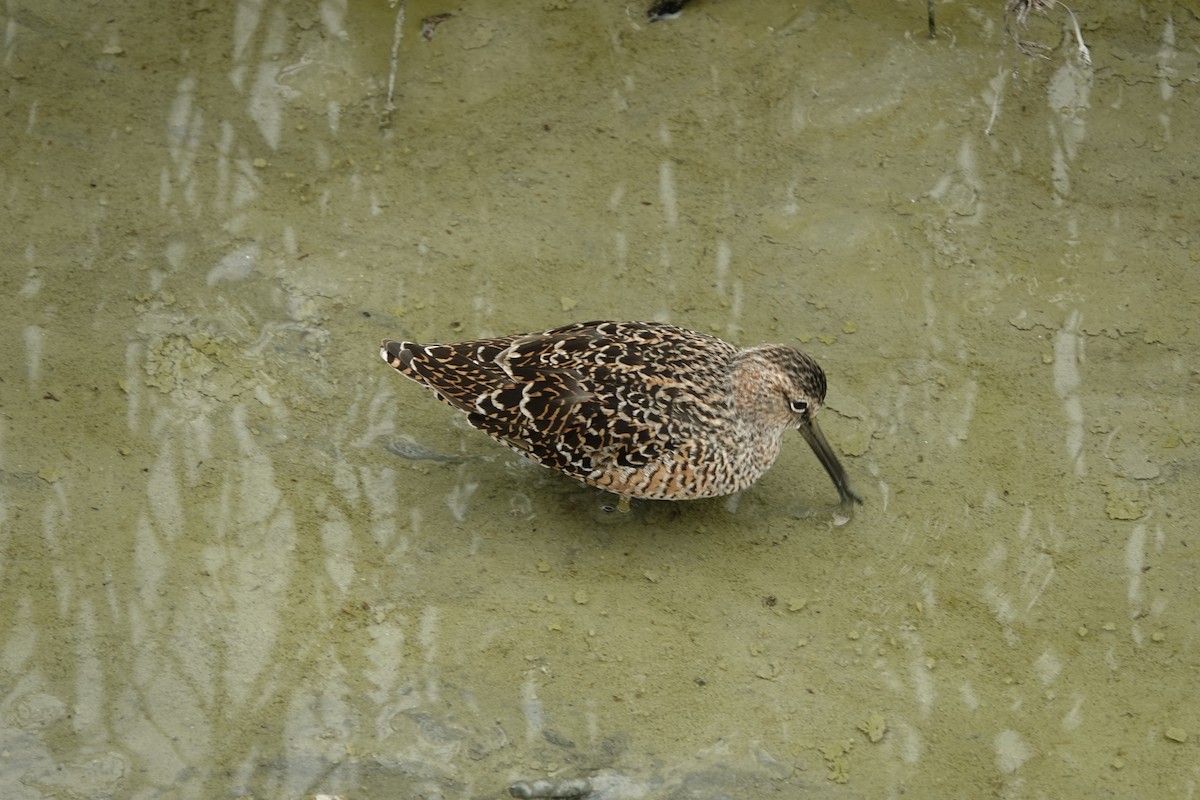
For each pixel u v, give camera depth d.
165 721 8.53
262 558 9.54
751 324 11.60
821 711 9.01
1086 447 10.84
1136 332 11.73
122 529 9.55
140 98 13.01
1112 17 14.52
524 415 9.61
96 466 9.91
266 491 9.98
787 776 8.62
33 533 9.41
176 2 13.96
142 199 12.05
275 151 12.70
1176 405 11.17
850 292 11.97
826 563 9.99
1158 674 9.36
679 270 12.03
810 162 13.07
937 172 13.04
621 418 9.57
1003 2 14.57
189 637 8.99
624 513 10.27
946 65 14.02
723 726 8.86
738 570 9.91
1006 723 9.02
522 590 9.60
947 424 10.98
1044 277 12.17
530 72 13.71
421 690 8.90
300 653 9.02
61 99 12.88
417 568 9.66
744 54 14.02
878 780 8.63
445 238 12.11
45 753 8.27
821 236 12.41
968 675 9.30
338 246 11.92
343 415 10.66
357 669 8.97
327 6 14.08
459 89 13.48
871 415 11.02
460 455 10.52
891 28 14.32
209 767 8.34
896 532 10.22
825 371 11.31
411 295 11.59
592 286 11.81
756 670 9.22
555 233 12.24
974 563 10.02
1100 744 8.91
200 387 10.60
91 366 10.59
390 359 9.91
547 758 8.59
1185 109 13.73
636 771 8.57
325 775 8.38
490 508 10.16
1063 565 10.03
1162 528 10.30
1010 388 11.27
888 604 9.73
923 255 12.30
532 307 11.59
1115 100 13.77
